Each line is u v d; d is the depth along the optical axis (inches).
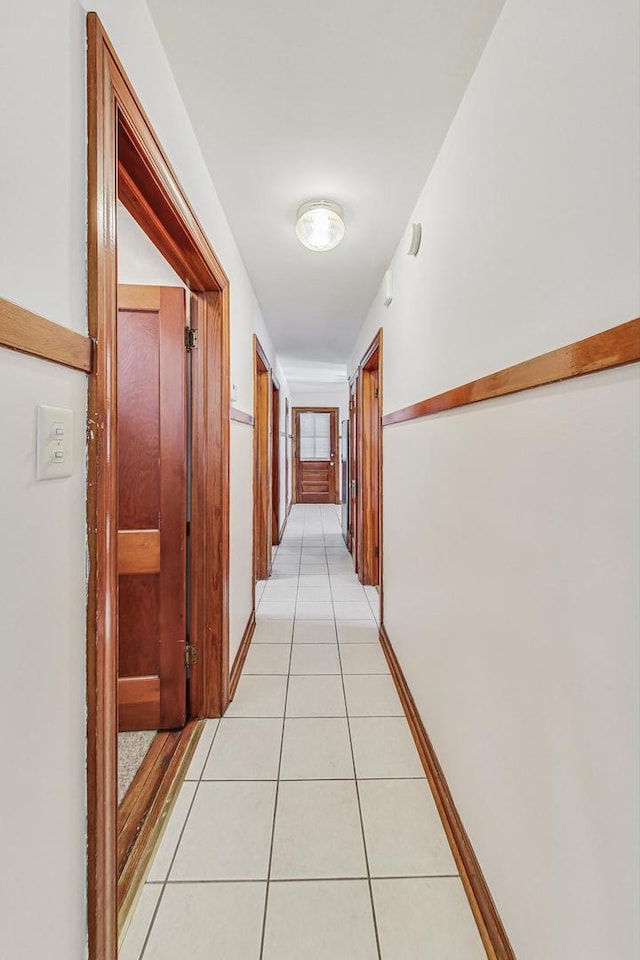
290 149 62.6
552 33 33.1
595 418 28.4
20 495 24.1
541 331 34.9
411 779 63.4
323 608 132.1
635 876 25.0
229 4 41.9
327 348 186.7
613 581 26.8
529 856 36.3
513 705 39.4
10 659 23.6
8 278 22.9
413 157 64.2
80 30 29.4
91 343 30.3
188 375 74.0
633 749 25.2
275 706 80.7
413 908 45.8
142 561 72.7
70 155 28.3
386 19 43.3
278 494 221.6
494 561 43.6
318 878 48.8
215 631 76.5
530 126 36.6
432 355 66.4
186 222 53.9
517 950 38.0
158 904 46.1
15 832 24.2
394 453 96.6
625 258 25.6
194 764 65.9
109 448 32.3
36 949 26.1
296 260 99.7
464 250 52.6
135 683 73.5
